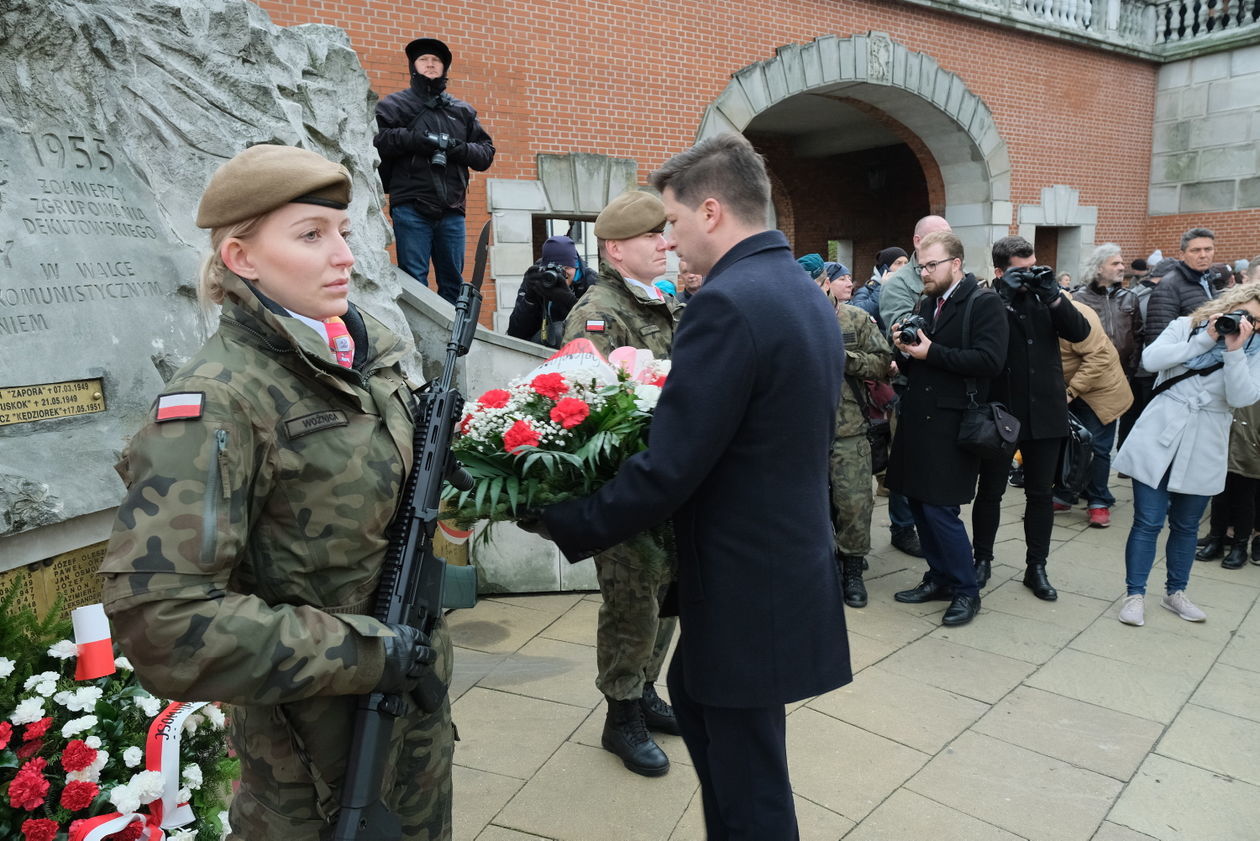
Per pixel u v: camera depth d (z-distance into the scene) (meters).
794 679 1.63
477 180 7.87
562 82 8.22
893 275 4.88
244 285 1.19
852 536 3.90
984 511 4.08
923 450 3.69
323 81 3.78
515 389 1.89
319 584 1.23
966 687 3.15
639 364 2.09
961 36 11.09
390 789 1.36
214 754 1.91
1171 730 2.85
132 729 1.82
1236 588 4.25
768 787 1.68
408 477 1.34
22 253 2.02
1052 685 3.17
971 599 3.77
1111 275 5.93
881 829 2.30
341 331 1.35
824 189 15.61
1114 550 4.84
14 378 1.95
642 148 8.77
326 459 1.19
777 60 9.54
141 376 2.31
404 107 4.87
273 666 1.08
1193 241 5.54
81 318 2.15
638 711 2.55
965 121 11.26
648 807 2.35
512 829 2.24
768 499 1.62
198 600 1.05
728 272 1.67
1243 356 3.42
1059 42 11.99
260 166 1.17
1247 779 2.57
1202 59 12.70
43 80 2.20
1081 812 2.40
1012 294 3.94
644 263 2.71
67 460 2.06
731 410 1.56
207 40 2.95
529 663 3.24
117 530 1.06
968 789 2.50
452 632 3.55
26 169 2.09
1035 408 3.94
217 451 1.08
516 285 8.16
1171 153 13.20
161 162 2.62
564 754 2.61
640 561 1.87
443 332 4.12
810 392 1.62
